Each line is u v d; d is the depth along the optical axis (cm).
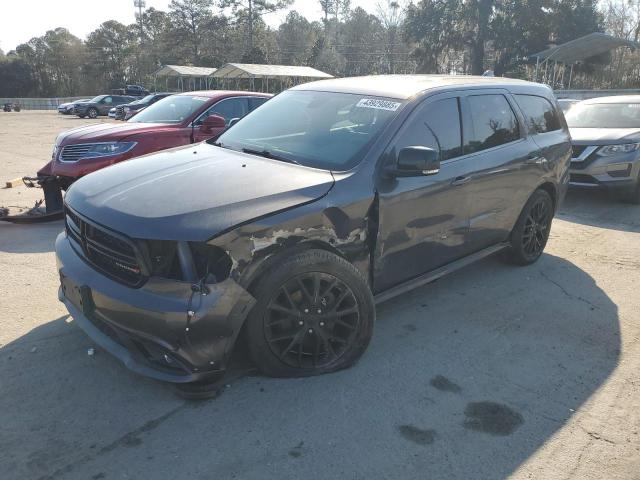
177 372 298
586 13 4278
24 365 353
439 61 4997
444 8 4484
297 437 293
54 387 330
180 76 5425
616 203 909
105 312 307
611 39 2845
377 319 443
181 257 289
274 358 329
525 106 541
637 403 337
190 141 793
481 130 471
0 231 676
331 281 338
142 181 345
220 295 291
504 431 306
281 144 414
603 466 281
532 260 582
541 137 554
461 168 437
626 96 1049
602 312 470
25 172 1151
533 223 562
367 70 8056
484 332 425
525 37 4441
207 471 266
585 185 879
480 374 364
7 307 441
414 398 333
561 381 359
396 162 380
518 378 361
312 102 453
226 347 300
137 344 302
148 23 9481
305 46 8612
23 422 298
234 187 327
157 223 292
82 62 9538
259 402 321
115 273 312
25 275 516
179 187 329
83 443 283
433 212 414
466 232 459
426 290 509
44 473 262
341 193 347
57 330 402
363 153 374
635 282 545
